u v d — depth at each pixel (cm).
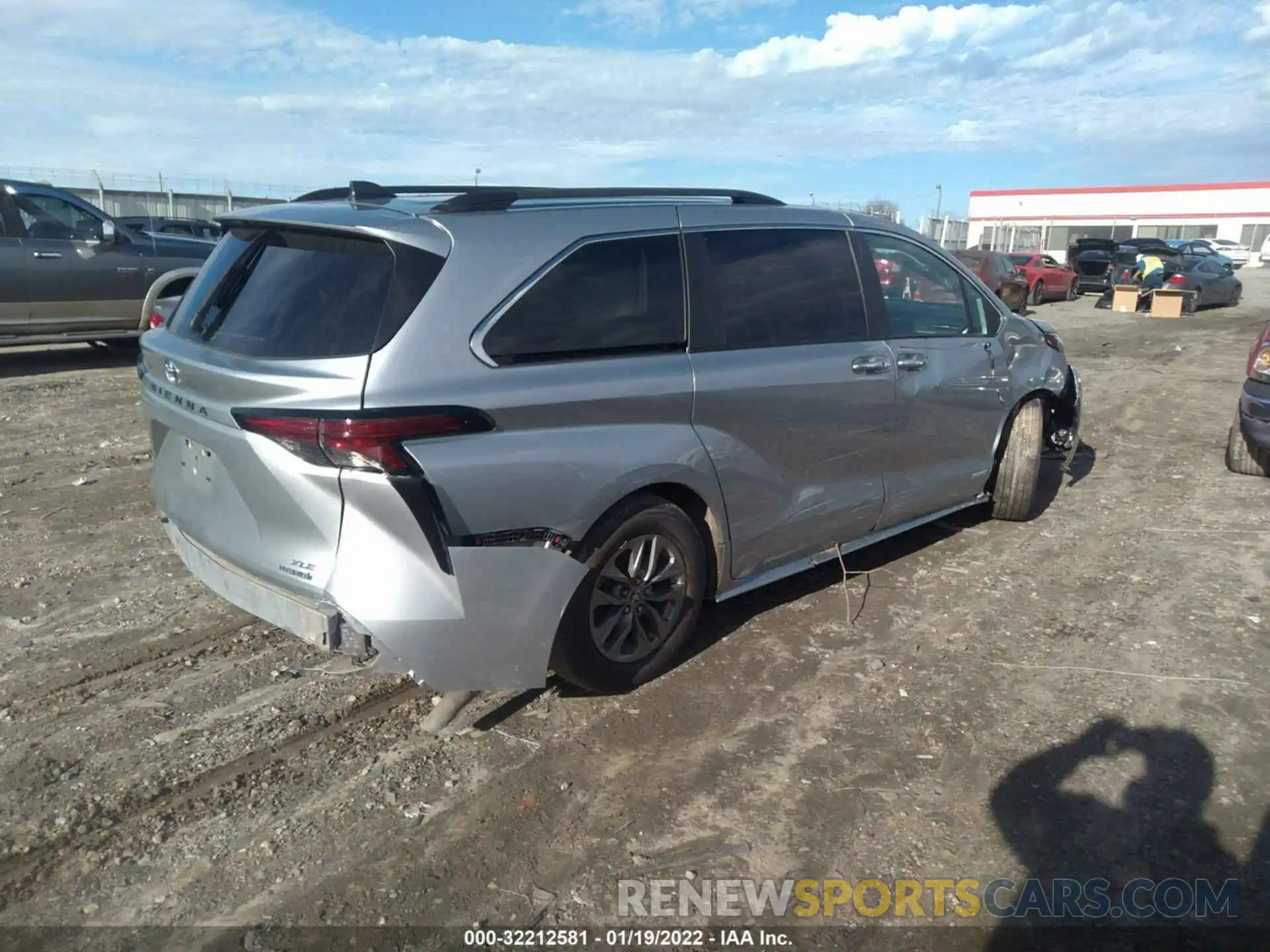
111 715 347
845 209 463
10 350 1189
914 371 461
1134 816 300
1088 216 6059
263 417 287
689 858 280
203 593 453
